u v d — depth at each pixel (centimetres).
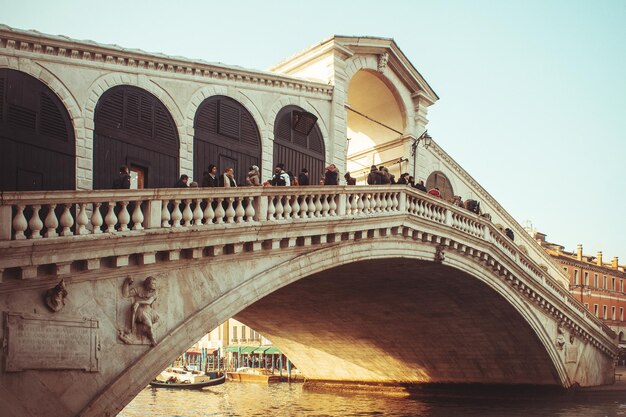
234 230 1184
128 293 1038
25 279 910
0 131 1082
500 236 2153
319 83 1747
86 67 1215
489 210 2694
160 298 1088
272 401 2892
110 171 1238
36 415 912
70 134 1179
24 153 1112
